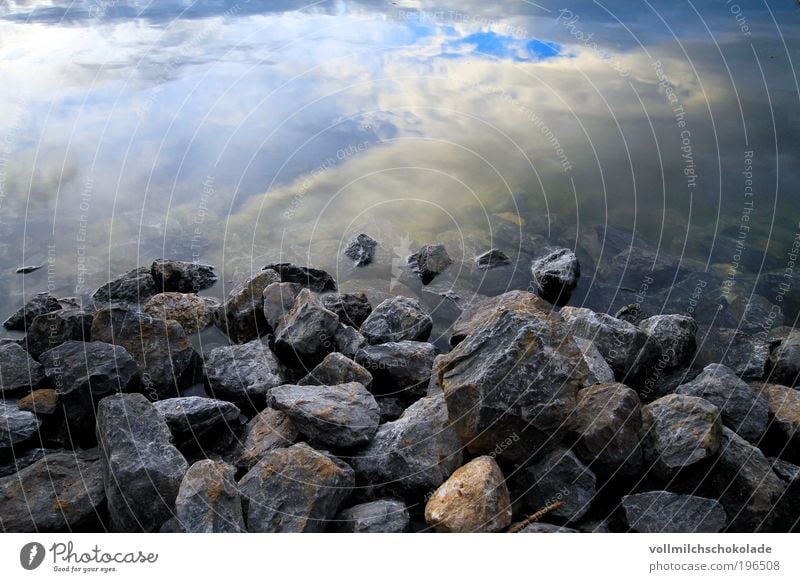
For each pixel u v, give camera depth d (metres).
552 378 6.90
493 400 6.74
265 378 8.33
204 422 7.30
